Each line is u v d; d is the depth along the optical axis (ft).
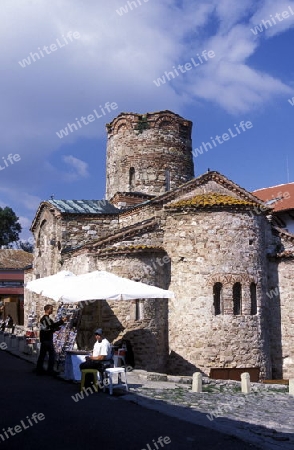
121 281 62.80
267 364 76.59
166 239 78.43
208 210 75.77
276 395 56.54
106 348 49.06
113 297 59.47
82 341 71.72
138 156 102.01
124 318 72.59
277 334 83.10
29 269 125.39
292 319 83.41
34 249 112.78
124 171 102.47
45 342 56.08
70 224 92.48
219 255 74.79
